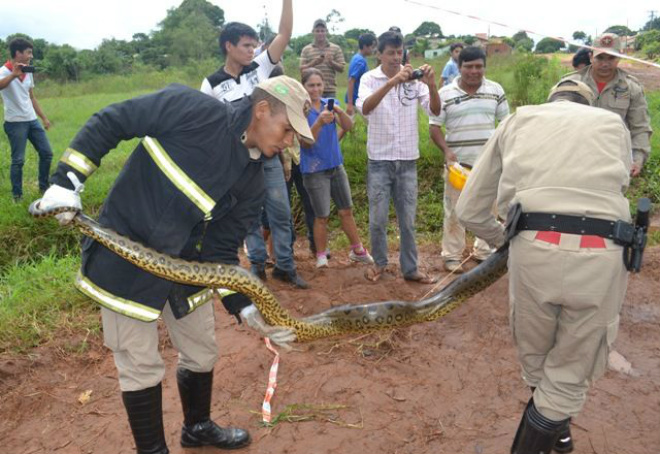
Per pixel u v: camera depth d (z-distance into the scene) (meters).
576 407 2.76
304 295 5.35
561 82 3.19
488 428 3.55
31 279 5.92
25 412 3.88
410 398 3.85
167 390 4.03
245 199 2.94
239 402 3.85
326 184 5.81
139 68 41.25
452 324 4.79
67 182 2.63
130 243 2.68
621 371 4.15
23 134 8.36
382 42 5.43
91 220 2.69
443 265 6.25
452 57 12.59
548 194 2.63
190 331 3.10
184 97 2.73
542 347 2.88
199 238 2.90
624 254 2.61
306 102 2.79
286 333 3.08
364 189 8.74
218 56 49.88
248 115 2.73
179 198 2.68
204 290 3.04
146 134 2.70
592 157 2.62
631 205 8.30
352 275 5.96
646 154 5.36
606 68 5.20
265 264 5.73
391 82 5.12
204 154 2.69
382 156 5.44
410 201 5.55
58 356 4.49
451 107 5.71
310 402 3.82
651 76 19.55
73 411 3.86
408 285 5.65
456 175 5.41
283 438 3.49
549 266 2.58
